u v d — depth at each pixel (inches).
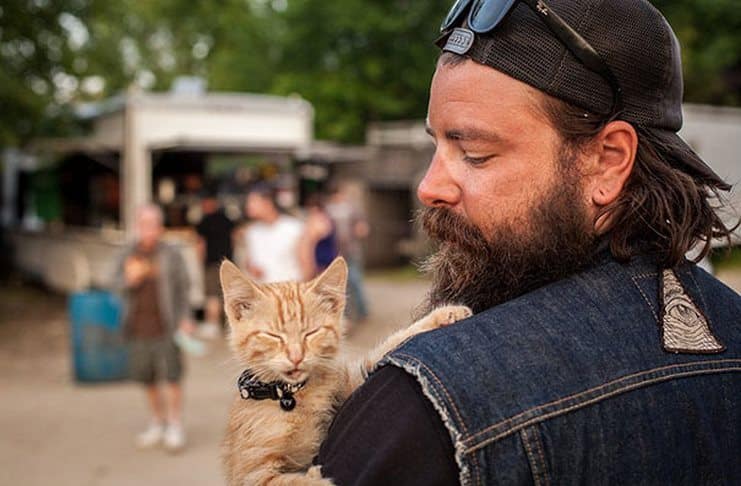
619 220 55.3
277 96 1052.5
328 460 52.6
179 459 274.2
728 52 966.4
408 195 869.8
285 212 455.2
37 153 657.0
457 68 56.1
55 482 252.1
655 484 48.2
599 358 49.3
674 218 55.5
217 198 566.9
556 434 47.2
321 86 1027.9
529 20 53.7
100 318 384.8
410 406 48.7
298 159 609.0
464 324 51.6
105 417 328.2
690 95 997.8
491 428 46.9
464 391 47.7
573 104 53.7
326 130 1031.6
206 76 1470.2
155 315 283.6
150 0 1428.4
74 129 608.4
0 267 790.5
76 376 387.2
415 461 47.6
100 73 628.4
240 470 77.9
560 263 54.6
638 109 55.4
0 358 448.8
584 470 47.3
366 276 801.6
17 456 278.1
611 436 47.8
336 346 98.8
